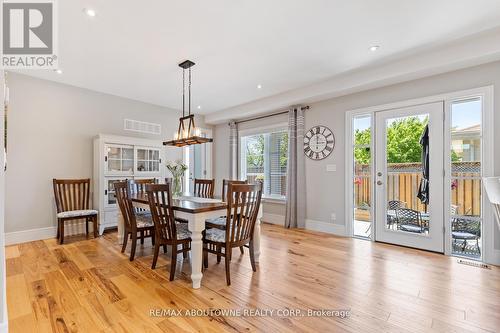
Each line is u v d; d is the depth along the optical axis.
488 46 2.59
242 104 5.25
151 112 5.10
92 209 4.14
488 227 2.80
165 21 2.34
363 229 4.39
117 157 4.20
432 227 3.20
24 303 1.94
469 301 1.98
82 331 1.62
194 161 6.51
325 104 4.28
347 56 3.09
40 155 3.72
